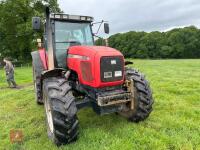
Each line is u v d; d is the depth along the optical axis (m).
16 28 36.22
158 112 5.66
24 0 36.16
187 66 22.59
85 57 4.50
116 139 4.27
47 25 5.09
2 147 4.54
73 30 5.61
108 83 4.34
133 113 4.92
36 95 7.06
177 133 4.45
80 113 5.84
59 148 4.20
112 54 4.38
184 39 70.75
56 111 4.10
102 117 5.47
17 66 35.47
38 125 5.47
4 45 39.91
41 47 6.95
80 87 4.87
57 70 4.69
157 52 73.94
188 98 6.98
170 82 10.17
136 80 4.84
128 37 78.06
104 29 5.89
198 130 4.57
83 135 4.54
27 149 4.32
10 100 8.38
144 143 4.14
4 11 36.97
